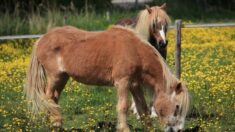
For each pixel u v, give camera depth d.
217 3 45.56
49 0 33.19
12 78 18.59
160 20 14.51
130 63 12.71
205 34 29.34
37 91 13.60
